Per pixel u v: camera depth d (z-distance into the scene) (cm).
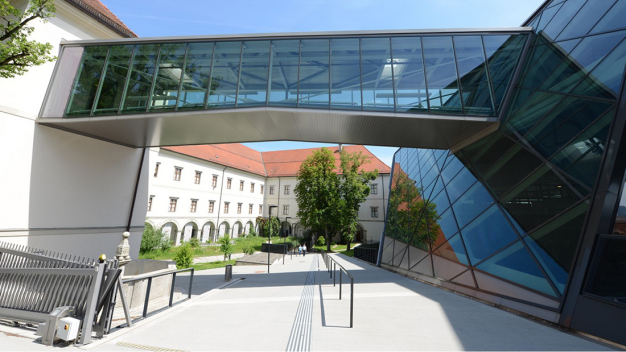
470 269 816
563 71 709
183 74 988
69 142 1084
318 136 1153
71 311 406
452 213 1005
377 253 2162
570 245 547
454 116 898
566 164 606
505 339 430
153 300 729
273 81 955
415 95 927
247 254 2834
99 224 1186
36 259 500
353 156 3681
